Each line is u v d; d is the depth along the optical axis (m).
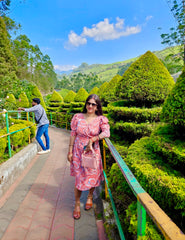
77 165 1.97
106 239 1.72
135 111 2.60
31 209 2.24
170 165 1.47
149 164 1.47
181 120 1.47
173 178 1.22
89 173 1.91
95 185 1.97
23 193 2.64
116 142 2.89
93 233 1.81
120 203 1.74
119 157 1.33
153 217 0.63
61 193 2.65
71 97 11.45
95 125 1.95
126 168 1.10
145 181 1.32
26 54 41.81
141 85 2.87
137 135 2.65
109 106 3.12
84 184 1.91
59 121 9.95
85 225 1.93
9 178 2.78
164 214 0.63
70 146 2.10
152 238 0.92
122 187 1.71
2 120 4.19
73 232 1.83
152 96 2.85
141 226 0.80
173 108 1.53
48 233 1.83
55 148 5.42
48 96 20.56
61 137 7.42
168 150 1.44
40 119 4.50
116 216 1.46
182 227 1.18
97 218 2.04
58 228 1.89
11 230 1.87
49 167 3.78
